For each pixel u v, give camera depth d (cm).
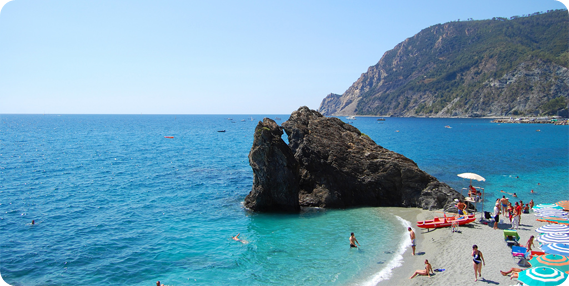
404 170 3006
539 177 4366
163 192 3606
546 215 2225
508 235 1989
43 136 11325
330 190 3041
